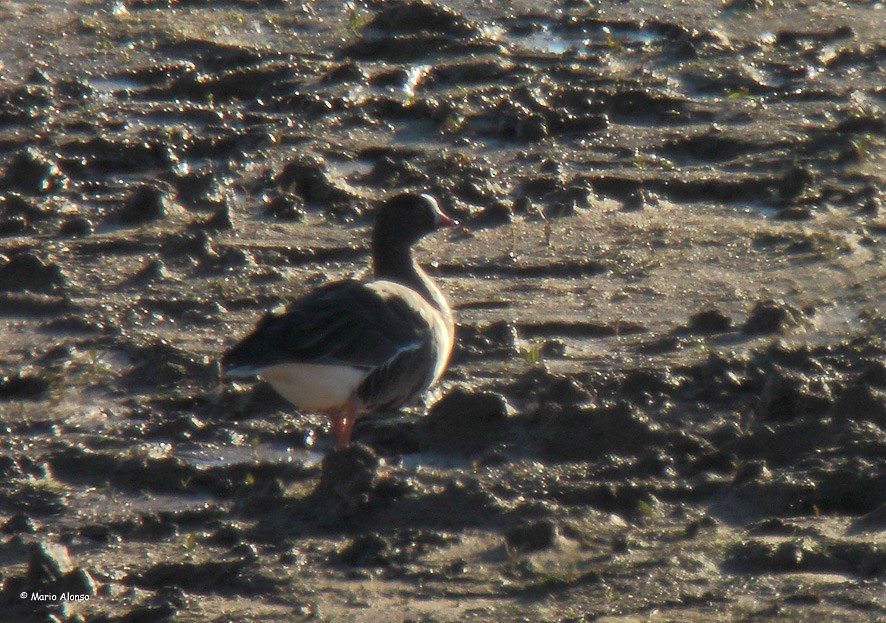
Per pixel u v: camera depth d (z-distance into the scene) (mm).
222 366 10727
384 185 18797
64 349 13875
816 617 8633
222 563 9664
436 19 25438
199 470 11305
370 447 11734
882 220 17188
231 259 16188
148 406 12734
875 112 20891
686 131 20516
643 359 13422
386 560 9672
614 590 9148
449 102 21234
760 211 17766
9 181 18828
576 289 15398
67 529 10484
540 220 17438
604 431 11523
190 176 18641
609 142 20172
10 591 9328
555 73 23047
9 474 11367
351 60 24141
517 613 8914
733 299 14953
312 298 11398
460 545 9906
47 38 24828
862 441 10984
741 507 10430
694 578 9273
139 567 9758
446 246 16656
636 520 10312
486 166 19297
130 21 25844
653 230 17062
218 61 23844
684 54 23781
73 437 12125
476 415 11773
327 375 11070
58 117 21328
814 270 15641
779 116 20969
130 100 22281
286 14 26625
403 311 11617
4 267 15672
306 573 9570
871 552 9250
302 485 11125
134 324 14594
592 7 26781
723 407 12273
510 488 10852
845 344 13453
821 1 27281
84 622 8953
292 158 19500
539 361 13375
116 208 18016
